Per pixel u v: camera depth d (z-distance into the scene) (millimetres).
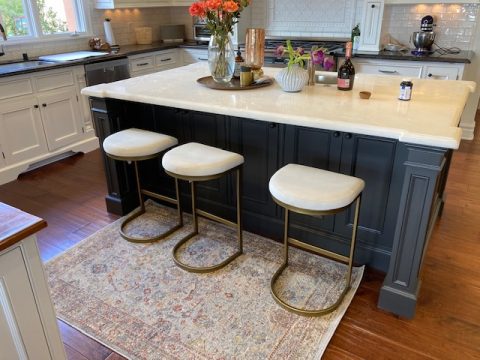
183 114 2650
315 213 1734
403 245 1827
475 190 3215
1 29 3699
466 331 1851
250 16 5047
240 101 2229
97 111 2678
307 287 2129
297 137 2254
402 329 1865
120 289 2141
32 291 1126
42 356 1223
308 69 2592
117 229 2719
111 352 1766
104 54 4238
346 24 4621
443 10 4230
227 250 2455
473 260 2354
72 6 4461
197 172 2049
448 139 1546
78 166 3811
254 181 2535
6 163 3443
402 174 2010
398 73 3959
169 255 2420
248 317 1934
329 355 1733
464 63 3680
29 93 3492
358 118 1858
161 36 5477
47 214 2945
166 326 1892
